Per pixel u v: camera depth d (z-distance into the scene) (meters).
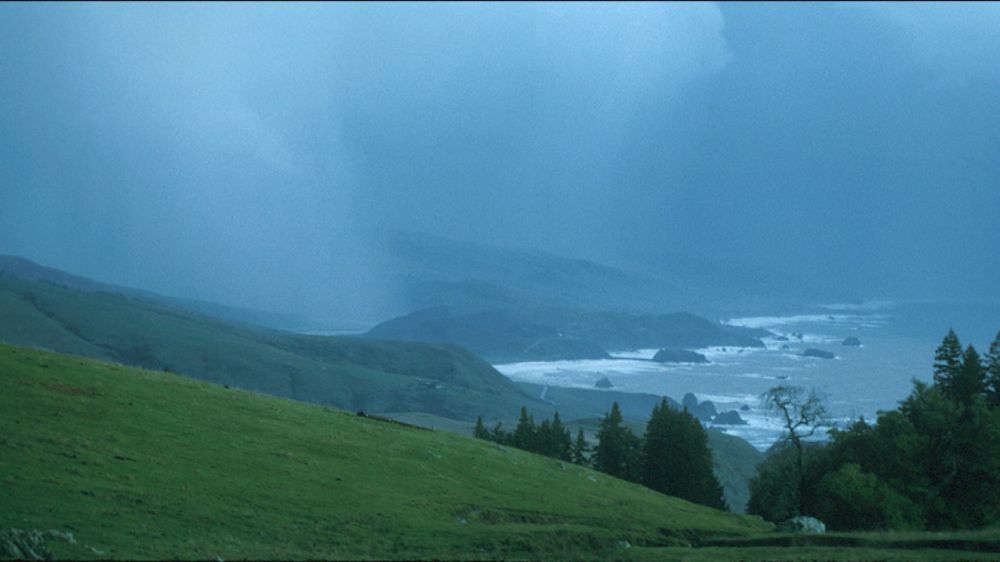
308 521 40.19
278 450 53.75
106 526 32.41
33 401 50.34
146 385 62.75
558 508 53.97
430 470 58.59
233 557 31.52
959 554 40.47
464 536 41.97
